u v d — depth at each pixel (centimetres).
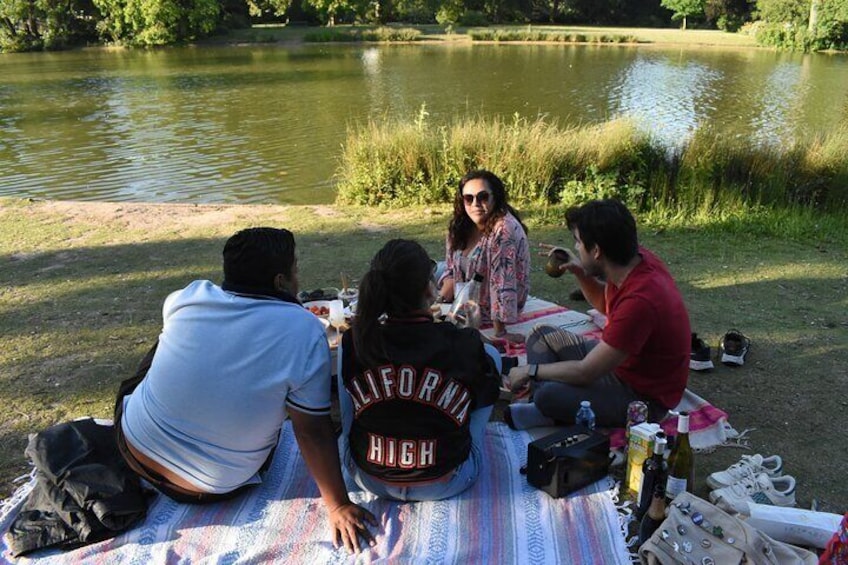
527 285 431
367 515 270
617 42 4722
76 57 4028
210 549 260
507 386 374
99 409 372
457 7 6109
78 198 1080
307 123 1695
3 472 314
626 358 310
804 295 559
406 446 265
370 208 858
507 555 256
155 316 506
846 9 3844
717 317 511
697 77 2711
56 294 553
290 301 274
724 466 321
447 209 838
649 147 867
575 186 850
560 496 287
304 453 264
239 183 1155
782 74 2814
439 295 449
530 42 4844
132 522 270
